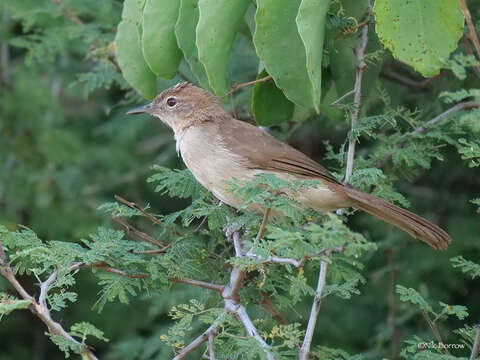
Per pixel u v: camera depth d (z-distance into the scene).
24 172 17.14
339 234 6.45
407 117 10.98
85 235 15.88
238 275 8.66
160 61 9.55
